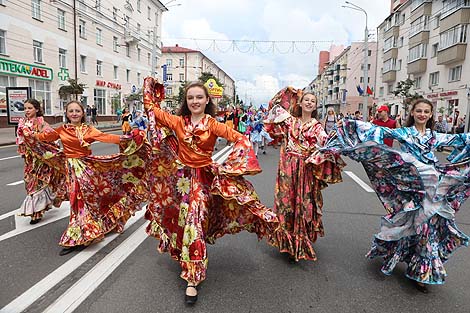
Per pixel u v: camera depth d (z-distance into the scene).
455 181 2.92
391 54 36.47
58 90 26.36
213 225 3.25
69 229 3.65
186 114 3.09
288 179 3.57
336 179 3.49
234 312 2.65
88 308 2.63
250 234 4.35
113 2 34.38
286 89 3.99
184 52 66.75
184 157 3.02
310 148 3.54
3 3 20.98
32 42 23.59
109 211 3.96
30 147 4.12
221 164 2.99
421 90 30.81
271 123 3.75
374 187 3.31
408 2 33.06
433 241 3.00
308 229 3.62
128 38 37.09
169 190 3.13
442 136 3.16
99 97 32.81
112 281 3.05
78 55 29.19
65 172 4.13
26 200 4.43
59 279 3.05
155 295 2.85
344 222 4.89
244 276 3.24
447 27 25.30
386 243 3.32
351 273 3.35
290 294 2.93
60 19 26.59
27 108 4.12
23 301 2.69
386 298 2.91
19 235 4.11
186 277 2.80
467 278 3.28
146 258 3.53
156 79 3.27
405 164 2.98
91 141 3.67
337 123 3.32
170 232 3.17
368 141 2.98
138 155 3.88
